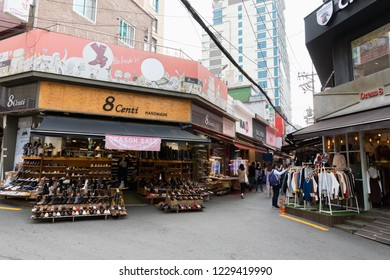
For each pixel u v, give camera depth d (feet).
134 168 42.96
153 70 36.14
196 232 21.33
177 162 41.75
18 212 25.91
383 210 25.91
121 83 33.88
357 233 22.15
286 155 102.94
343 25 30.04
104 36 47.60
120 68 34.12
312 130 29.22
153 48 65.36
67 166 34.63
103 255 15.37
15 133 34.83
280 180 35.81
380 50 28.17
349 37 31.30
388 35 27.43
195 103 40.32
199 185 38.50
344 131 24.88
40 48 30.55
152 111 36.04
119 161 42.11
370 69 29.14
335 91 31.60
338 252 17.52
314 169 29.58
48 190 27.07
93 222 23.62
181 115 37.83
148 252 16.24
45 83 30.81
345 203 29.63
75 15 42.24
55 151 34.06
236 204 37.27
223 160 59.82
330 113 31.81
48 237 18.33
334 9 30.19
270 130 91.71
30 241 17.20
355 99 29.07
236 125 60.34
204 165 49.14
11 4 31.22
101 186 28.60
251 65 239.30
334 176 25.93
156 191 34.94
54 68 30.71
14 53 31.50
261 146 78.54
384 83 25.96
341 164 28.89
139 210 30.27
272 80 230.48
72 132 27.71
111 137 28.94
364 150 27.96
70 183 29.99
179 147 44.50
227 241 19.12
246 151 74.23
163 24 85.87
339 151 31.40
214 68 242.99
